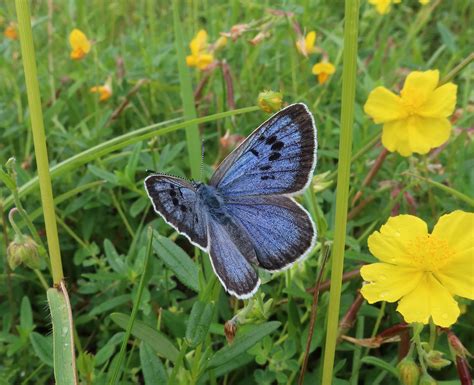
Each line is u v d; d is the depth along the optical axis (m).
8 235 0.12
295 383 0.10
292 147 0.07
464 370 0.08
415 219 0.08
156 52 0.19
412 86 0.10
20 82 0.17
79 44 0.16
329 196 0.12
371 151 0.14
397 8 0.23
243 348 0.08
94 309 0.11
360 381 0.11
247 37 0.17
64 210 0.14
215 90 0.16
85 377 0.09
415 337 0.08
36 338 0.09
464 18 0.21
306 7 0.18
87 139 0.15
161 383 0.08
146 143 0.15
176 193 0.08
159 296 0.11
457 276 0.08
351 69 0.06
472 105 0.16
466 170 0.13
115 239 0.14
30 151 0.16
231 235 0.07
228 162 0.08
